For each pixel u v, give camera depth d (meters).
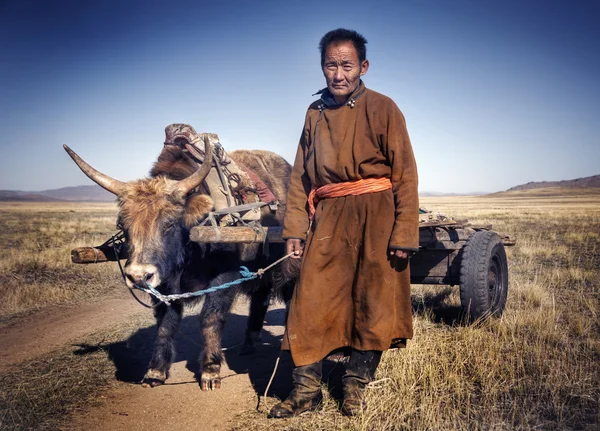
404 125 3.35
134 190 3.76
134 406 3.95
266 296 5.50
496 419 3.35
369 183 3.40
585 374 4.09
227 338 6.18
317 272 3.45
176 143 4.55
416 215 3.29
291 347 3.46
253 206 4.29
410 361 4.21
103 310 7.52
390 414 3.49
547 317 5.78
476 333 5.10
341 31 3.38
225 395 4.16
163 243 3.70
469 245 5.68
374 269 3.34
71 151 3.89
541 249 14.03
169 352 4.48
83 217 49.31
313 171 3.56
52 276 10.18
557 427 3.26
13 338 5.96
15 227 30.20
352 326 3.49
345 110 3.43
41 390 4.23
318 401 3.73
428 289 8.16
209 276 4.30
